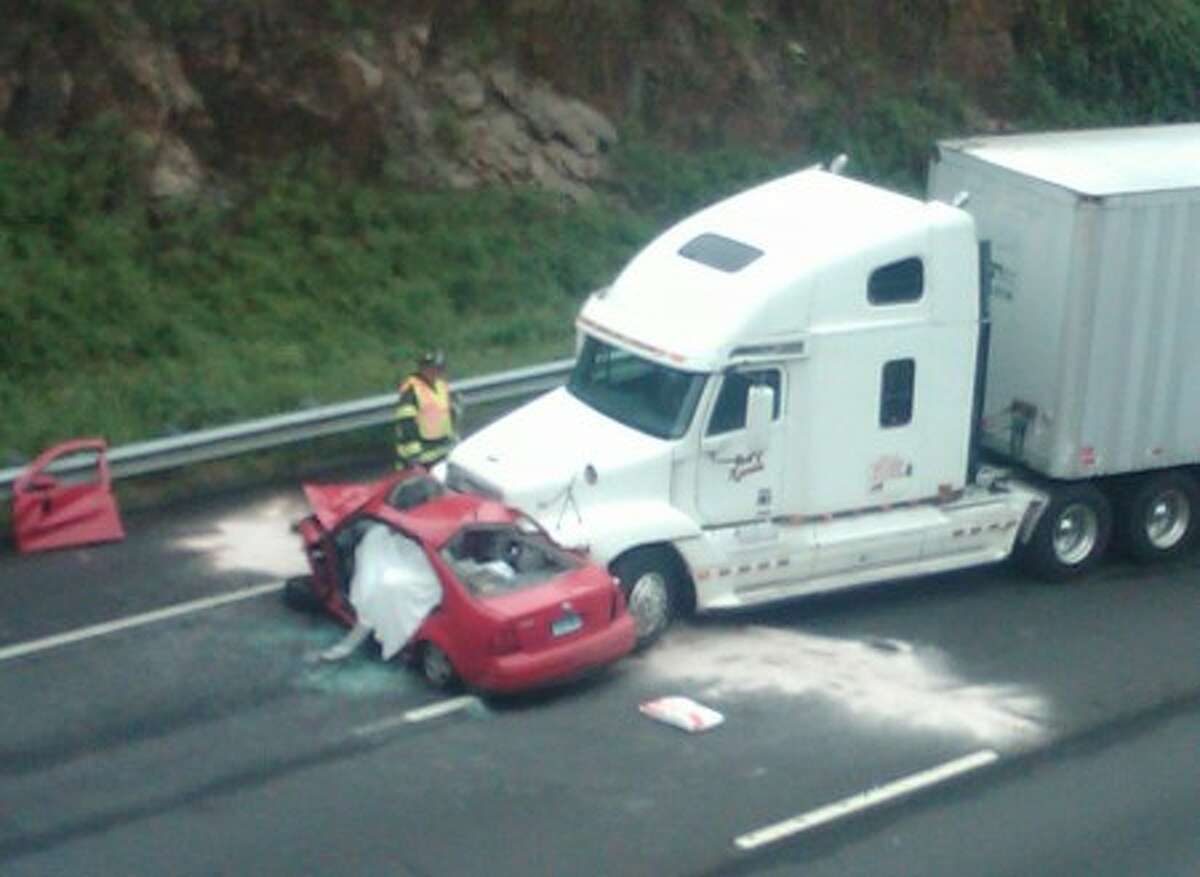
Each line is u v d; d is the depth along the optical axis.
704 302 27.45
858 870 21.91
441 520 25.83
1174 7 51.31
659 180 42.50
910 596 29.31
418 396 30.03
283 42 39.62
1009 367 29.56
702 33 44.28
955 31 48.00
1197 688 26.78
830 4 46.31
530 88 42.25
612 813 22.84
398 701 25.25
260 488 31.92
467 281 38.94
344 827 22.33
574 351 36.97
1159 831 23.03
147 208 37.62
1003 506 29.20
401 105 40.50
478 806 22.88
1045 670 27.12
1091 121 49.22
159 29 38.75
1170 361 29.48
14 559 29.05
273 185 38.78
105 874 21.30
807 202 28.77
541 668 25.05
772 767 24.08
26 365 34.25
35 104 37.47
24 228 36.19
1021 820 23.17
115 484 31.19
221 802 22.77
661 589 27.22
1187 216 29.00
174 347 35.44
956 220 28.20
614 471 26.84
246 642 26.67
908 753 24.61
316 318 36.97
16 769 23.33
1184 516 30.80
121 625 27.03
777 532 27.75
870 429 28.11
